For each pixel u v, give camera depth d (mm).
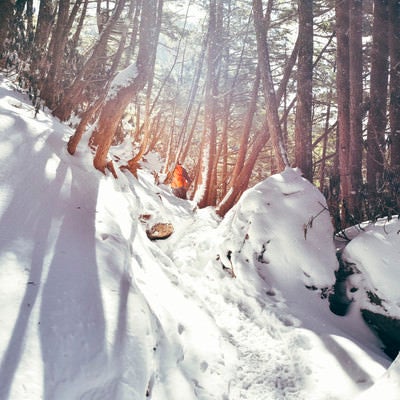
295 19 12461
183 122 11672
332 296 4227
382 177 5922
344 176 6797
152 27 4922
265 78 6340
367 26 10945
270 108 6168
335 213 5566
